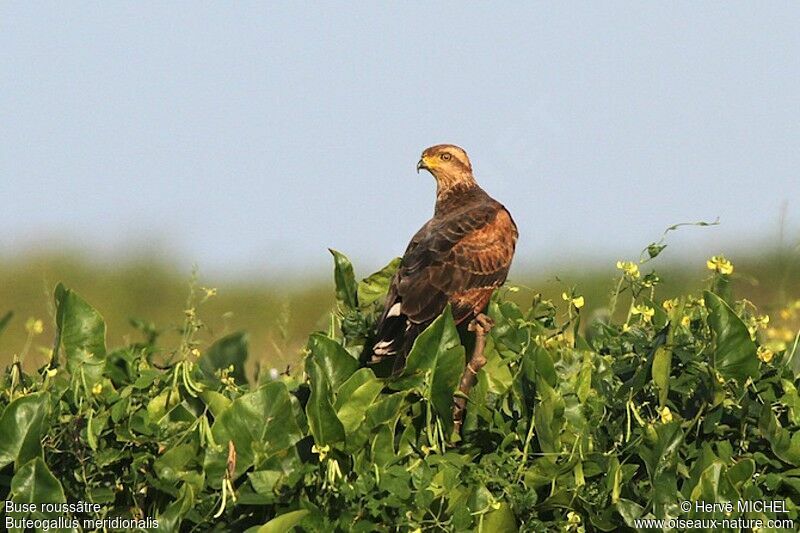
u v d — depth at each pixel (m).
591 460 10.23
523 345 11.44
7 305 32.72
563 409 10.20
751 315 12.24
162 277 33.00
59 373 11.43
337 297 13.23
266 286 29.66
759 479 10.37
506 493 9.98
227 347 13.10
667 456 10.12
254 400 10.13
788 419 10.87
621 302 22.50
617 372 11.12
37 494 9.51
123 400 10.44
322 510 9.70
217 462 9.93
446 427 10.66
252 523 9.97
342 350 10.84
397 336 12.87
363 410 10.44
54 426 10.20
